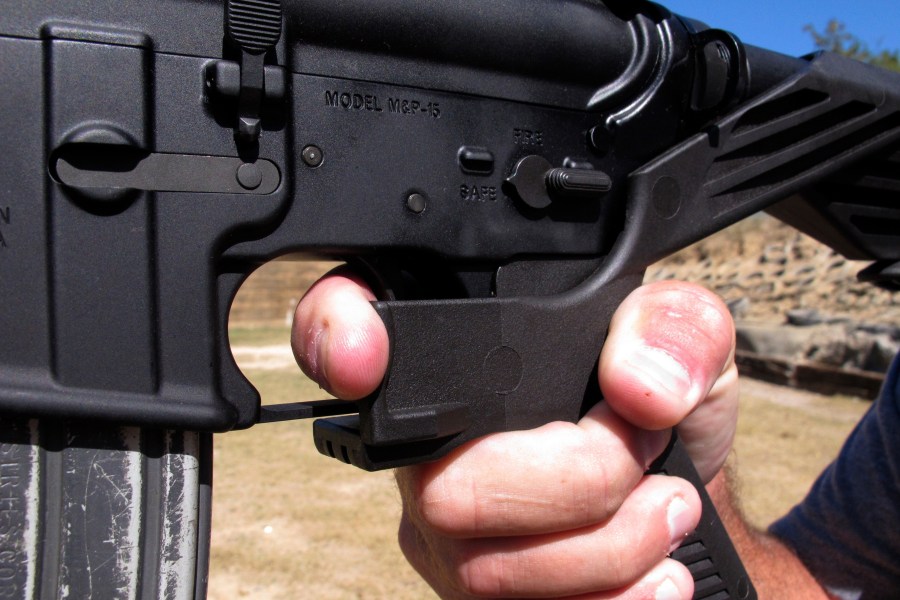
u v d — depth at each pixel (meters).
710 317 0.98
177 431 0.82
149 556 0.80
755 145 1.20
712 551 1.18
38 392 0.72
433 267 0.97
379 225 0.89
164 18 0.77
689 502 1.02
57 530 0.76
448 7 0.90
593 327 1.03
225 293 0.82
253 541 3.66
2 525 0.74
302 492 4.33
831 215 1.40
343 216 0.86
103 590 0.78
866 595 1.53
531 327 0.97
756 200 1.21
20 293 0.72
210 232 0.79
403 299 0.93
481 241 0.96
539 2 0.98
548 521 0.92
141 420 0.76
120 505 0.79
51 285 0.73
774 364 7.50
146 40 0.76
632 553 0.96
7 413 0.72
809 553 1.62
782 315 9.10
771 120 1.21
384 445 0.85
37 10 0.72
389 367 0.85
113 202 0.75
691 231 1.13
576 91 1.04
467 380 0.91
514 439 0.93
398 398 0.86
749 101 1.19
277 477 4.60
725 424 1.30
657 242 1.10
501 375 0.94
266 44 0.79
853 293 8.85
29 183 0.72
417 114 0.91
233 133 0.80
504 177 0.98
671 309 0.98
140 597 0.79
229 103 0.79
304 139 0.84
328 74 0.85
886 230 1.46
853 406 6.42
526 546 0.96
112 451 0.79
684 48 1.12
